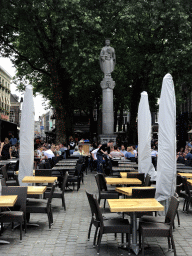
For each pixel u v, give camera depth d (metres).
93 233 7.32
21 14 23.61
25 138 9.69
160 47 25.31
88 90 34.59
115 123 41.31
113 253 6.01
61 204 10.52
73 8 22.20
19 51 29.06
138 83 31.25
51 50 25.61
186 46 22.48
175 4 22.45
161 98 7.86
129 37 27.05
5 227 7.75
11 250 6.12
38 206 7.58
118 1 23.95
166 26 23.25
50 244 6.51
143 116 10.59
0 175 12.03
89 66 23.42
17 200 7.04
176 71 24.03
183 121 32.22
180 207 10.30
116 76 33.16
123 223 6.20
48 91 35.31
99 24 23.48
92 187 14.29
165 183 7.70
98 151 17.25
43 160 16.28
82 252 6.04
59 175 13.41
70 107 32.47
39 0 22.53
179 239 6.87
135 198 6.62
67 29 22.25
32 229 7.59
